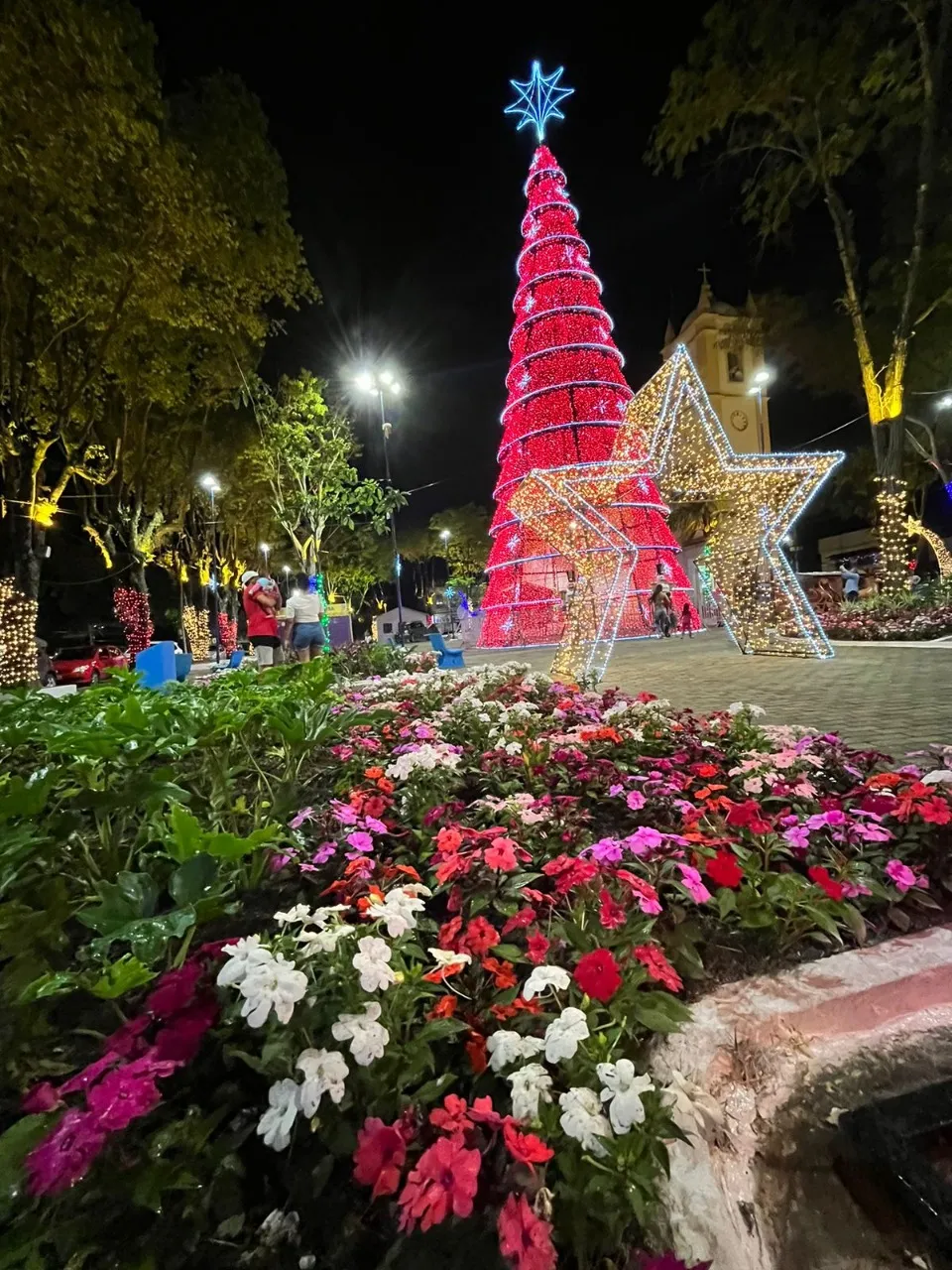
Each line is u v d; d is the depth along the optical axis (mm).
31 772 4141
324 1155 1568
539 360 25062
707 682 9461
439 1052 1794
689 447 11430
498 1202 1428
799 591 12102
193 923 1900
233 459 26344
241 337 18297
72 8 8820
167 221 11898
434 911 2605
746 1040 1944
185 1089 1731
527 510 11023
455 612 53812
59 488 15641
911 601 16156
